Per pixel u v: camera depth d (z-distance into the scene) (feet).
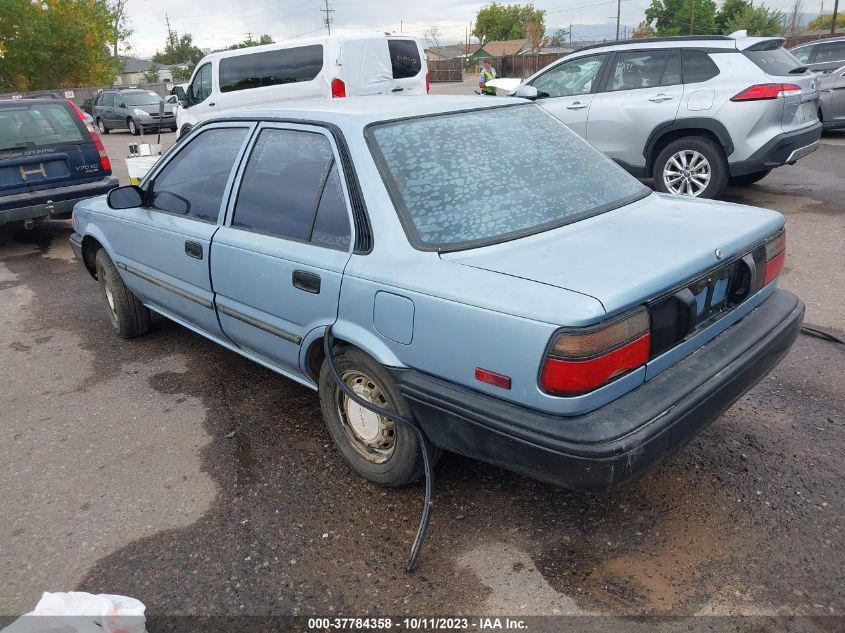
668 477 10.35
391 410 9.52
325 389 10.71
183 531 9.84
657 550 8.93
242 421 12.82
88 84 118.93
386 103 11.17
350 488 10.59
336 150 9.96
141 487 10.95
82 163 26.40
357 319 9.43
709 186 24.72
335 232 9.89
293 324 10.77
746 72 23.48
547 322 7.40
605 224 9.63
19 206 24.97
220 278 12.07
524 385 7.72
